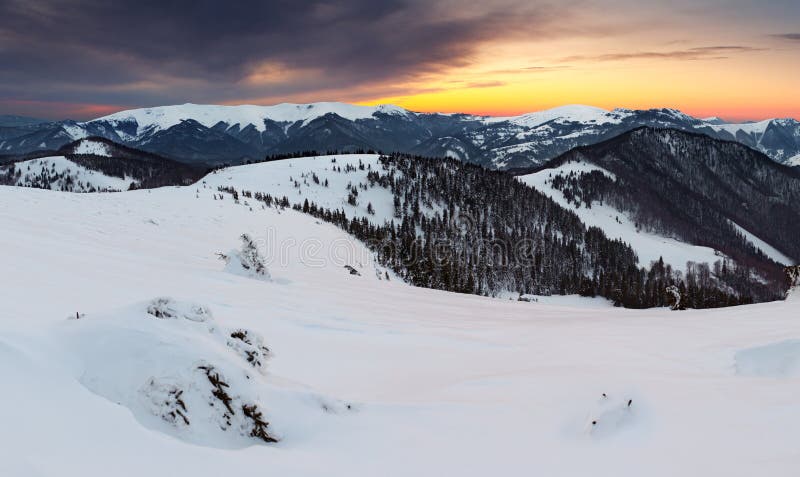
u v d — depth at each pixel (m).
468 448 4.71
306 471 4.01
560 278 144.75
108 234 21.45
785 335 8.67
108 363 4.77
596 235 195.12
